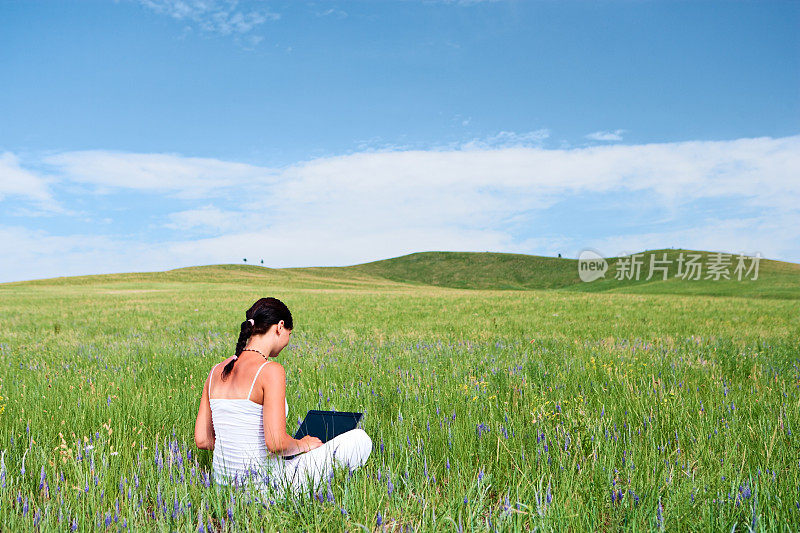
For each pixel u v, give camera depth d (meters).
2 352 10.74
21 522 2.71
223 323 19.30
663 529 2.57
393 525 2.69
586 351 9.41
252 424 3.13
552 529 2.57
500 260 160.62
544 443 3.79
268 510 2.82
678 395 5.34
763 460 3.51
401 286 102.12
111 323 19.55
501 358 8.81
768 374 6.87
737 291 60.88
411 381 6.43
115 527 2.72
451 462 3.68
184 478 3.13
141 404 5.14
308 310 26.22
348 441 3.49
